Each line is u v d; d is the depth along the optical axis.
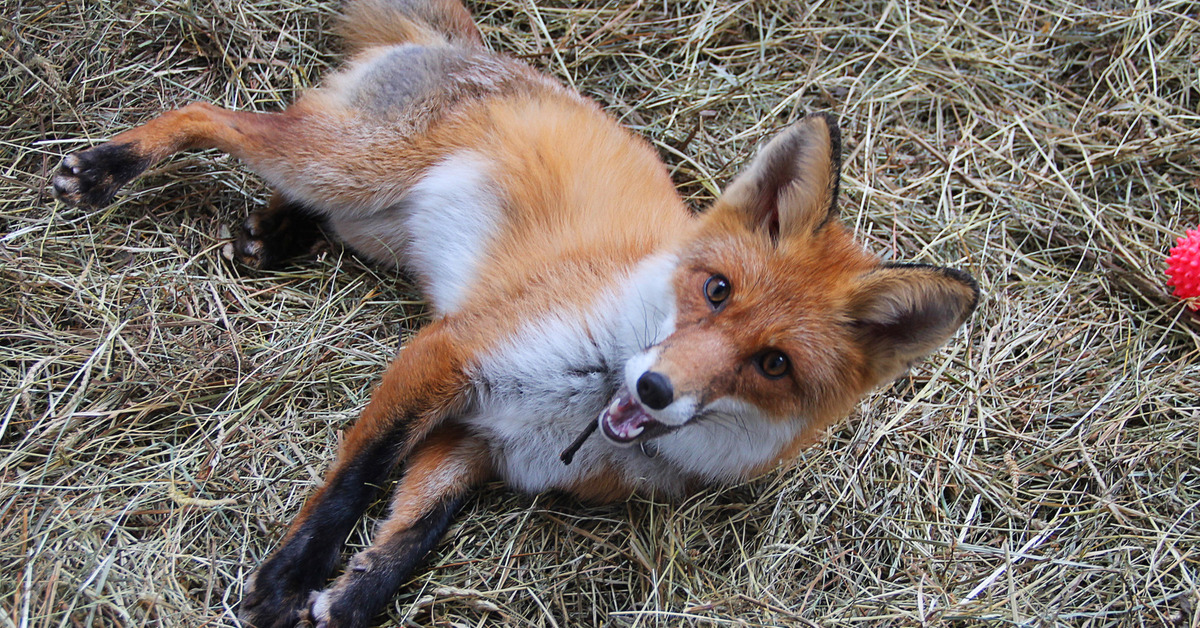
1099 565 1.46
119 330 1.45
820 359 1.37
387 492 1.44
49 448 1.40
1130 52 1.75
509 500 1.46
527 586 1.41
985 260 1.65
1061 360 1.58
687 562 1.43
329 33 1.68
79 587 1.31
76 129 1.56
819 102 1.73
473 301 1.46
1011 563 1.45
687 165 1.69
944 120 1.75
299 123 1.54
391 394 1.41
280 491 1.42
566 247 1.46
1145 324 1.60
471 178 1.52
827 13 1.79
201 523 1.39
